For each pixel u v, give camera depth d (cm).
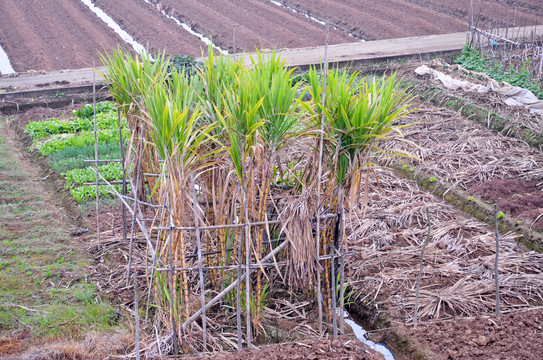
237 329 523
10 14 2184
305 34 1973
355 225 749
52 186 924
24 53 1794
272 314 567
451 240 717
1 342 516
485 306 584
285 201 579
